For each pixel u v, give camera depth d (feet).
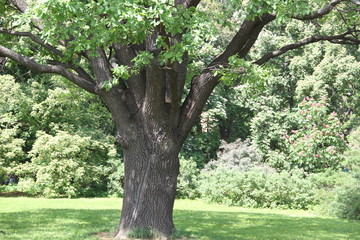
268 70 23.94
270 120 83.76
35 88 79.00
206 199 67.87
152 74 24.90
